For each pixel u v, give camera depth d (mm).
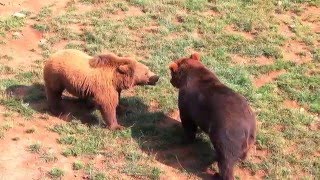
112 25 14414
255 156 11398
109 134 11586
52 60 11711
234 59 13727
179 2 15250
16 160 10984
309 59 13820
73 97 12453
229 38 14266
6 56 13391
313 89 12977
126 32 14250
